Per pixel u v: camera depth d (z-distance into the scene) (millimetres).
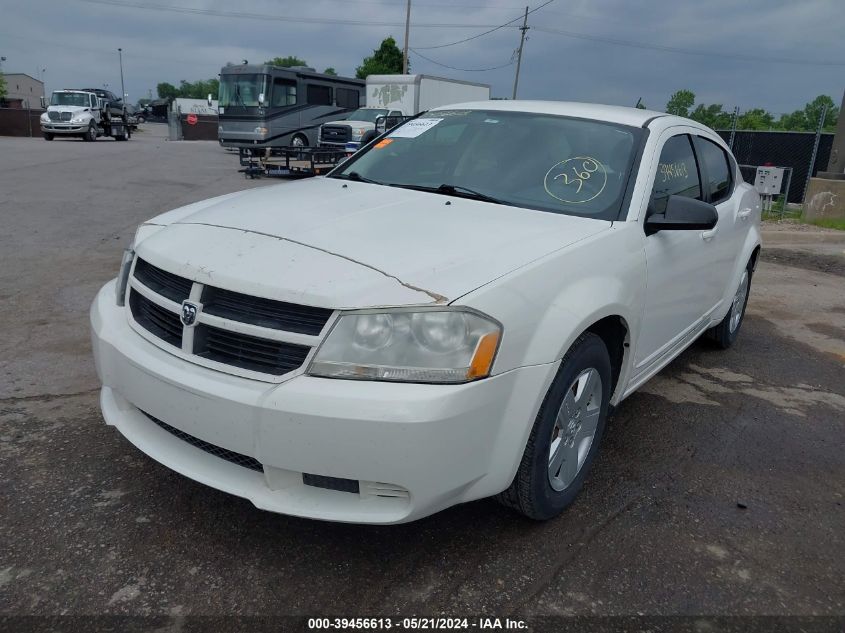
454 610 2461
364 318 2328
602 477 3463
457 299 2371
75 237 8312
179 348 2602
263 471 2477
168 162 20266
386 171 3957
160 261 2732
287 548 2732
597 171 3531
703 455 3783
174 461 2650
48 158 19078
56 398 3943
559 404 2744
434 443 2291
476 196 3492
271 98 23531
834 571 2834
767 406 4543
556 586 2617
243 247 2672
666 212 3371
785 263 9680
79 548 2668
